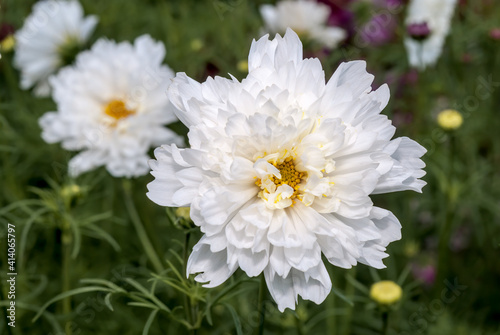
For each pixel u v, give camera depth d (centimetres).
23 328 43
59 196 38
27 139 50
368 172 28
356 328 45
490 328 46
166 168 28
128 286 43
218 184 28
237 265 28
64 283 39
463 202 47
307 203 28
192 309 31
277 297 28
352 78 29
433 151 47
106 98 43
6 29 51
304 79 28
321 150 28
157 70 43
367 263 28
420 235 50
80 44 50
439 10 48
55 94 44
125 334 44
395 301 35
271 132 28
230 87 28
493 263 49
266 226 27
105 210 48
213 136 28
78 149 43
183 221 30
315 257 28
